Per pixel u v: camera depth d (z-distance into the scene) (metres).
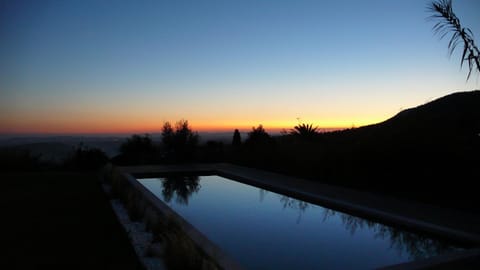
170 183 10.91
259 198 8.51
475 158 6.06
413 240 4.90
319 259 4.27
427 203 6.36
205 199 8.43
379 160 7.73
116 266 3.19
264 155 12.31
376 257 4.35
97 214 5.35
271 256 4.38
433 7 4.34
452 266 3.18
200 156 14.85
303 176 10.12
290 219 6.41
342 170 8.74
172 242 3.35
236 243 4.97
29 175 10.11
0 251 3.60
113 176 8.42
